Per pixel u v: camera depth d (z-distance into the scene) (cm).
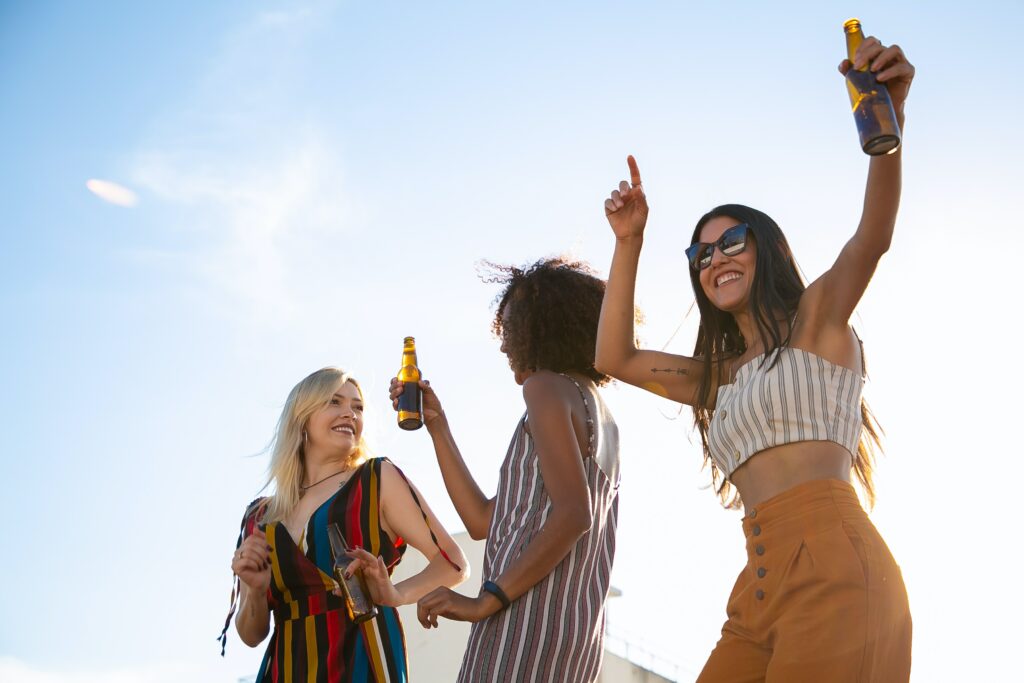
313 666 379
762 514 279
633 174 337
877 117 267
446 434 410
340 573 364
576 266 399
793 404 284
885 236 283
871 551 265
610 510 359
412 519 416
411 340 417
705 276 323
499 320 405
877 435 314
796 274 318
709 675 281
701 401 327
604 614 344
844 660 255
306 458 439
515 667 316
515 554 328
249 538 395
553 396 342
